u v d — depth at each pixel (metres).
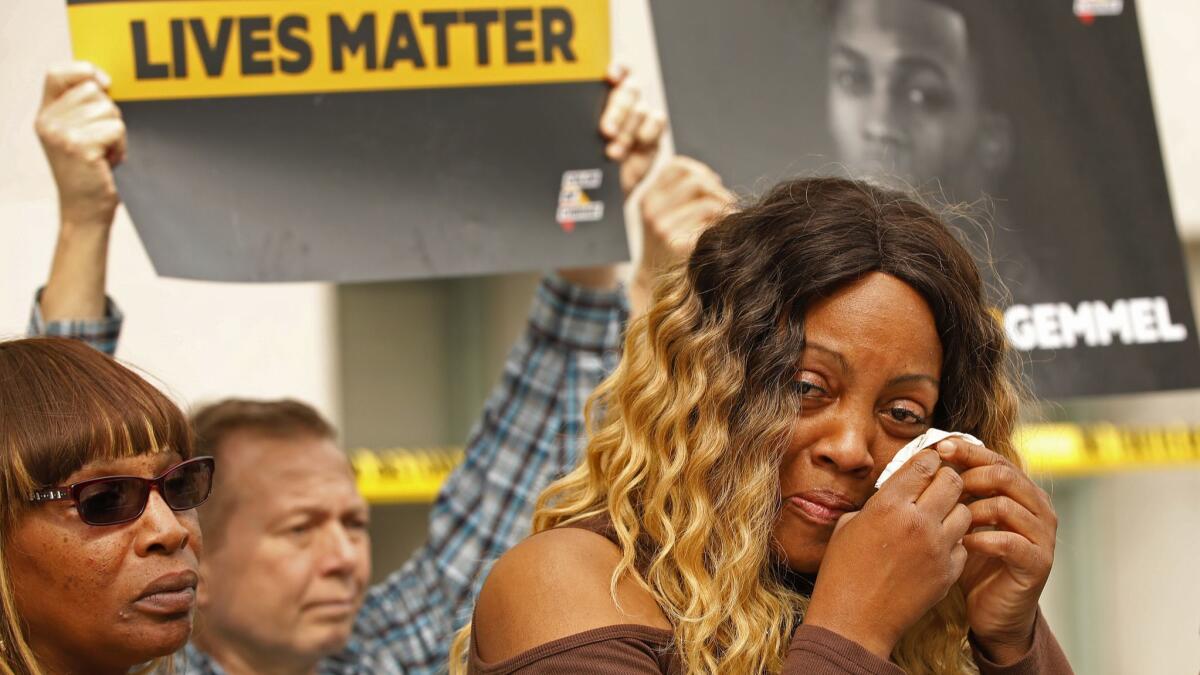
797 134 2.81
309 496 2.82
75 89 2.57
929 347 1.82
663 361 1.92
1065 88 2.90
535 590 1.76
